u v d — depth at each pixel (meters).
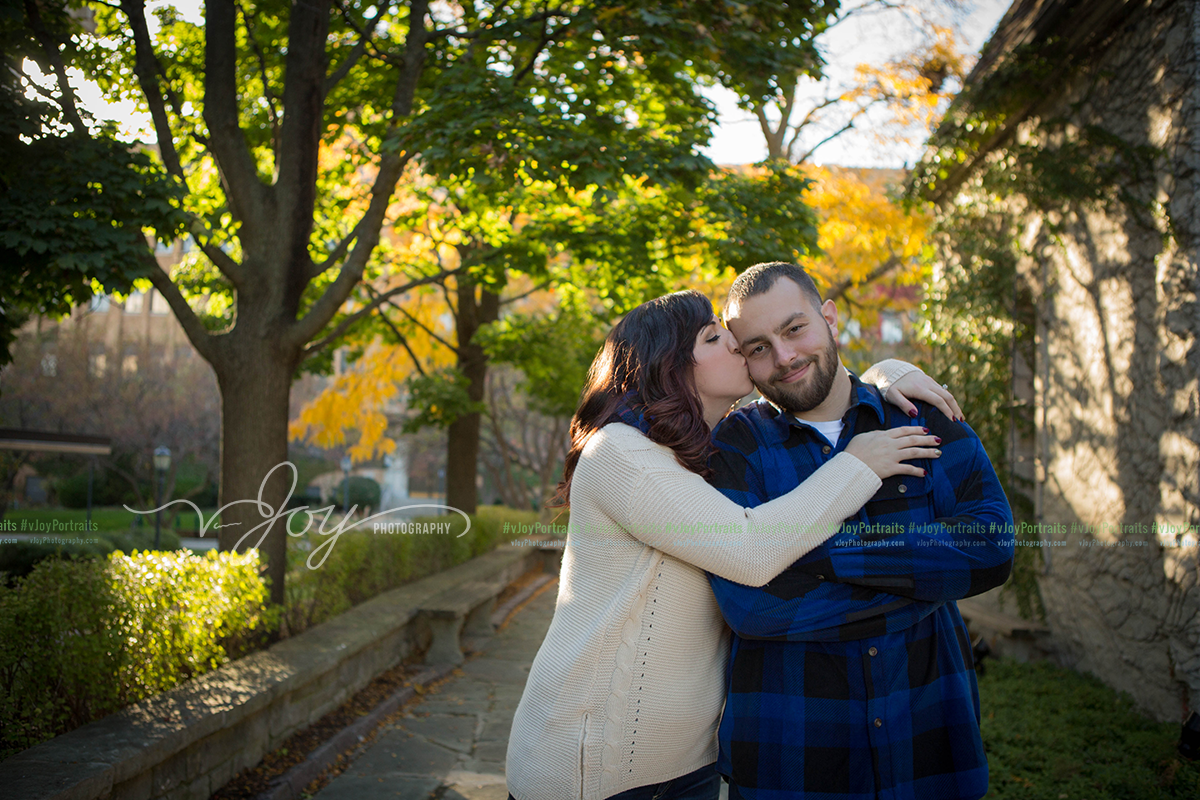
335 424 10.40
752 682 1.67
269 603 4.99
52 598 3.22
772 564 1.58
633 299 8.17
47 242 3.87
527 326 10.99
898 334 12.93
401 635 6.55
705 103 6.39
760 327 1.74
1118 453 5.18
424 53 5.80
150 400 21.89
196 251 7.77
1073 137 5.61
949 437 1.76
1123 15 4.97
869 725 1.62
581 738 1.65
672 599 1.67
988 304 6.84
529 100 5.01
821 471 1.66
